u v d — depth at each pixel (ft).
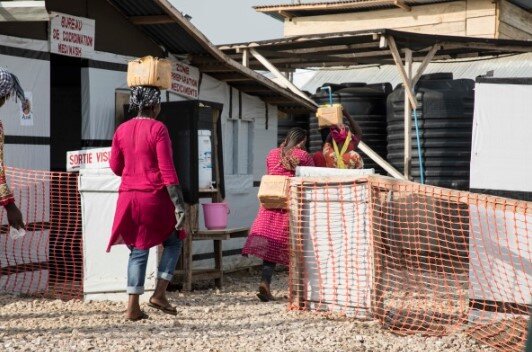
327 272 27.27
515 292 23.68
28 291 31.22
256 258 40.55
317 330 24.29
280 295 31.65
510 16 65.10
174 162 32.07
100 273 29.17
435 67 62.80
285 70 59.77
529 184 24.20
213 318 26.14
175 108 32.12
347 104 53.98
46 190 32.24
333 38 46.88
